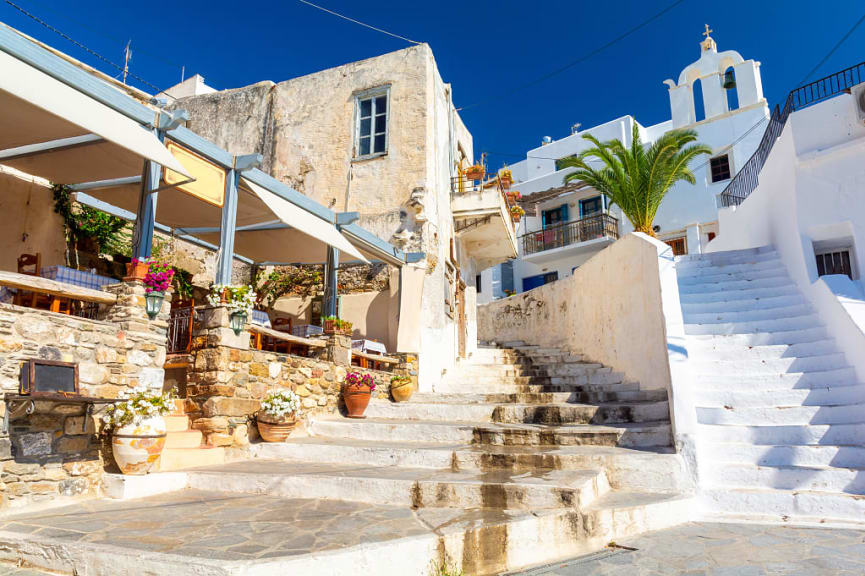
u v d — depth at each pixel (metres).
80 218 10.01
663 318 7.08
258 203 8.38
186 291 12.34
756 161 14.20
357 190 12.69
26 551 3.77
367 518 4.42
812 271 8.62
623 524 4.63
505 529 4.09
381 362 10.80
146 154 5.12
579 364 10.80
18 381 4.52
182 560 3.24
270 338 9.17
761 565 3.75
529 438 6.66
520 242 26.03
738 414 6.29
